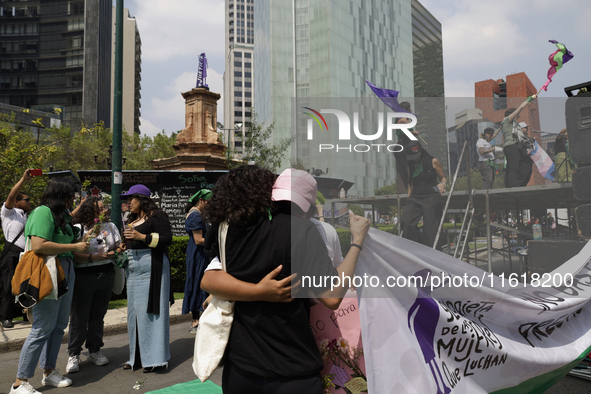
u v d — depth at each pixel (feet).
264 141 45.21
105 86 282.97
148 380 11.09
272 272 4.35
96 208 12.09
